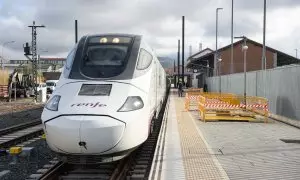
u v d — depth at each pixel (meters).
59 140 8.75
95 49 10.94
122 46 11.03
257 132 15.52
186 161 10.00
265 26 25.02
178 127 17.11
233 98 25.42
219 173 8.84
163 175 8.60
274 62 63.94
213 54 62.69
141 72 10.60
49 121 8.92
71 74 10.28
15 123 21.62
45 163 10.93
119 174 9.27
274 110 20.88
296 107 17.47
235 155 10.82
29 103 39.41
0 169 10.22
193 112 25.20
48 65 116.31
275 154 11.00
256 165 9.64
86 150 8.68
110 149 8.73
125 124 8.87
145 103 9.91
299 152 11.30
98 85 9.73
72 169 10.05
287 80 18.77
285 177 8.55
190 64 68.31
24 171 10.01
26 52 42.78
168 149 11.63
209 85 58.19
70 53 11.48
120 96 9.41
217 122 19.22
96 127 8.52
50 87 59.72
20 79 51.44
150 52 11.86
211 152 11.21
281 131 15.88
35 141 15.09
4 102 41.41
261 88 23.81
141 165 10.46
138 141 9.45
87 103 9.04
